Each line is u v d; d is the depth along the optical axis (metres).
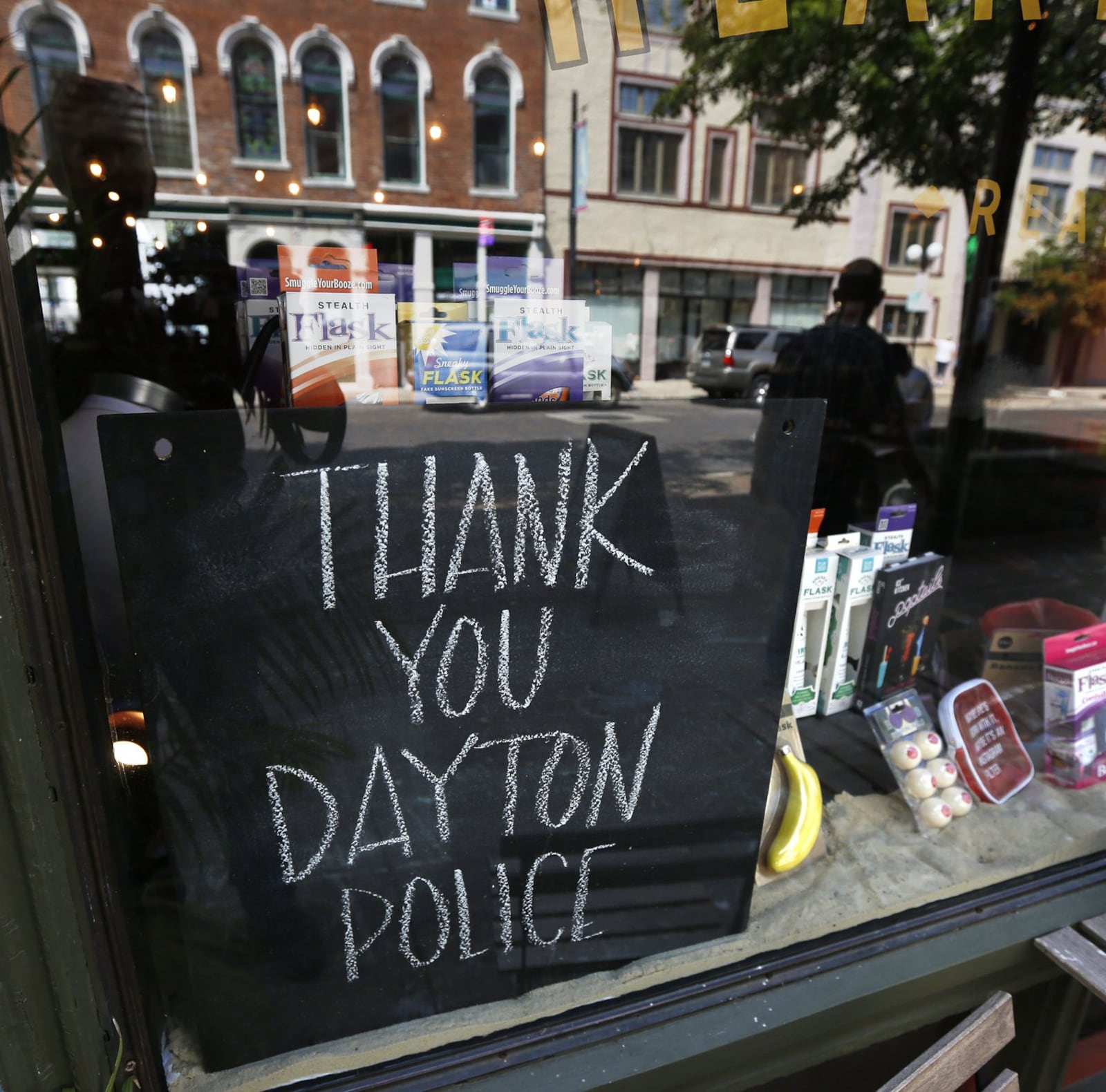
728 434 0.99
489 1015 1.07
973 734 1.64
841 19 1.55
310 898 0.96
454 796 1.00
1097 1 1.74
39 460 0.71
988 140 2.32
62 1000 0.82
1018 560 2.70
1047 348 2.95
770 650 1.11
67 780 0.77
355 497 0.85
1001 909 1.33
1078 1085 1.71
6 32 0.98
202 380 1.33
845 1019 1.16
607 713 1.04
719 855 1.17
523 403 0.95
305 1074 0.99
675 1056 1.04
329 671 0.89
